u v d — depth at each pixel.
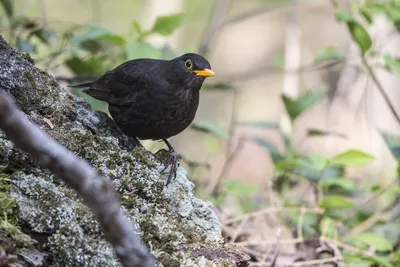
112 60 12.27
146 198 6.03
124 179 5.99
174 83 8.28
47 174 5.54
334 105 17.22
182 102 8.34
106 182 4.01
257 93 25.39
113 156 6.12
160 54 10.15
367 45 10.77
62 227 5.12
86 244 5.12
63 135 6.26
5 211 5.04
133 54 9.89
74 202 5.38
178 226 5.91
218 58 28.20
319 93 11.39
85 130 6.43
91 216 5.30
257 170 21.58
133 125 8.21
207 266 5.52
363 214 10.70
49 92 6.66
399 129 17.56
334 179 9.66
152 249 5.50
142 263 4.16
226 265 5.59
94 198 3.96
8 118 3.72
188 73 8.33
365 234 8.62
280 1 18.91
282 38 28.66
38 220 5.12
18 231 4.93
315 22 24.95
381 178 15.53
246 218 9.57
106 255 5.12
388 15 10.85
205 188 11.73
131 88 8.20
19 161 5.52
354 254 8.84
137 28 10.67
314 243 9.38
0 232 4.88
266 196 12.28
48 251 5.07
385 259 8.61
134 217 5.69
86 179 3.93
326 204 9.20
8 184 5.29
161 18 10.63
